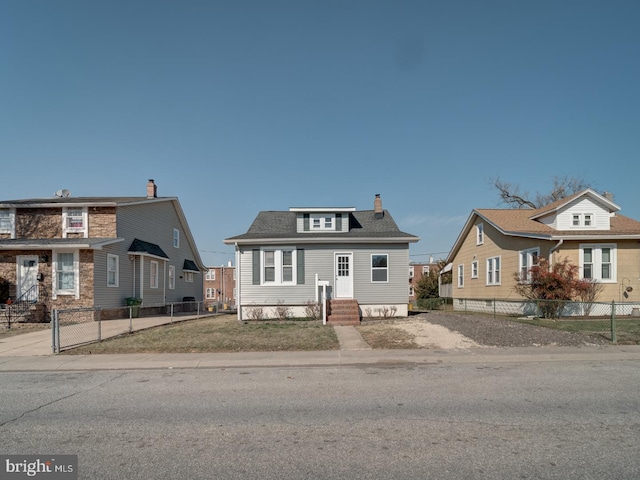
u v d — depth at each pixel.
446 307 32.62
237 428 5.57
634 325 14.67
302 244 20.20
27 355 11.46
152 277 25.78
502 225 23.52
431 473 4.16
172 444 5.02
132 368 10.01
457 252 31.73
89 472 4.29
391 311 19.86
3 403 6.99
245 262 20.31
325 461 4.48
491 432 5.29
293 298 20.06
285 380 8.46
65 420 6.02
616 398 6.84
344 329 15.06
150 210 25.70
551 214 22.17
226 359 10.57
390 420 5.82
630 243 20.16
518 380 8.16
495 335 12.81
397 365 9.88
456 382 8.06
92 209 21.83
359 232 21.27
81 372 9.66
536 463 4.38
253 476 4.14
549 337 12.46
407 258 20.25
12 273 19.86
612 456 4.54
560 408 6.30
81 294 19.72
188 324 18.12
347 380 8.38
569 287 17.91
